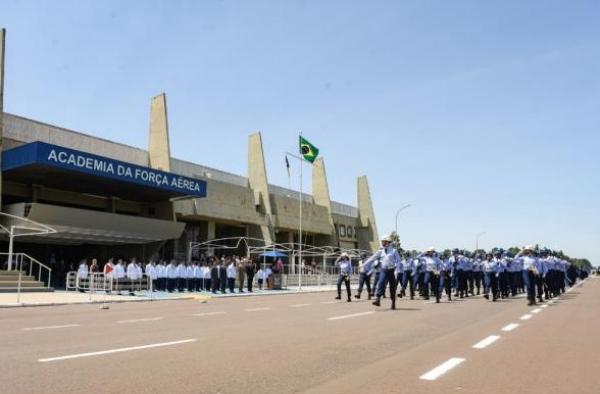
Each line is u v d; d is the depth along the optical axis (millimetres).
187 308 18250
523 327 12164
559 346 9281
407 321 13281
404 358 7949
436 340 9906
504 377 6711
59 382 6094
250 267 34281
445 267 22312
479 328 11898
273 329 11406
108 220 33719
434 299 23594
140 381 6188
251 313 15812
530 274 19672
